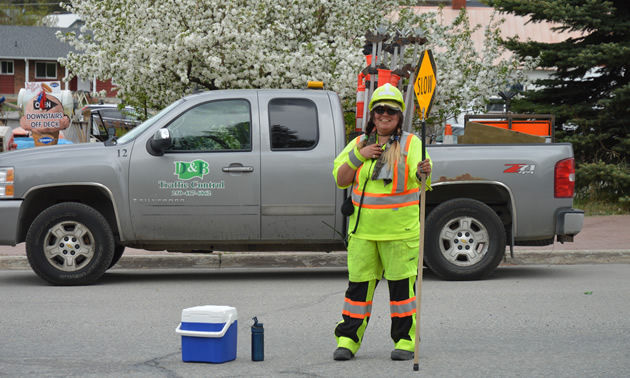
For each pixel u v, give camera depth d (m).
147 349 8.97
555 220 13.88
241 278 14.58
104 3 21.59
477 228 13.79
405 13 22.42
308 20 21.47
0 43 82.69
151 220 13.40
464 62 23.25
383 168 8.16
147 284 13.82
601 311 11.12
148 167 13.34
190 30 20.00
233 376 7.73
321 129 13.56
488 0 25.17
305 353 8.77
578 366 8.09
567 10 24.05
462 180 13.68
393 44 15.50
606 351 8.80
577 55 24.16
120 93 21.45
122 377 7.71
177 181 13.34
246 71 19.94
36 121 23.33
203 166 13.33
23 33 84.75
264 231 13.48
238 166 13.35
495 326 10.20
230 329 8.38
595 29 24.98
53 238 13.54
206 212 13.38
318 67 19.86
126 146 13.48
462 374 7.77
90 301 12.09
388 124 8.15
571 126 25.80
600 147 25.11
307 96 13.74
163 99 20.88
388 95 8.12
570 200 13.94
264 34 19.94
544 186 13.81
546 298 12.12
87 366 8.16
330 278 14.55
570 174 13.89
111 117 37.94
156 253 16.45
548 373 7.81
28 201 13.56
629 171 23.81
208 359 8.26
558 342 9.28
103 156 13.43
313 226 13.51
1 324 10.38
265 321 10.60
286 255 16.09
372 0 22.73
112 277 14.75
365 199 8.23
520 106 26.00
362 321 8.44
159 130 13.18
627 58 23.66
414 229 8.27
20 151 13.76
